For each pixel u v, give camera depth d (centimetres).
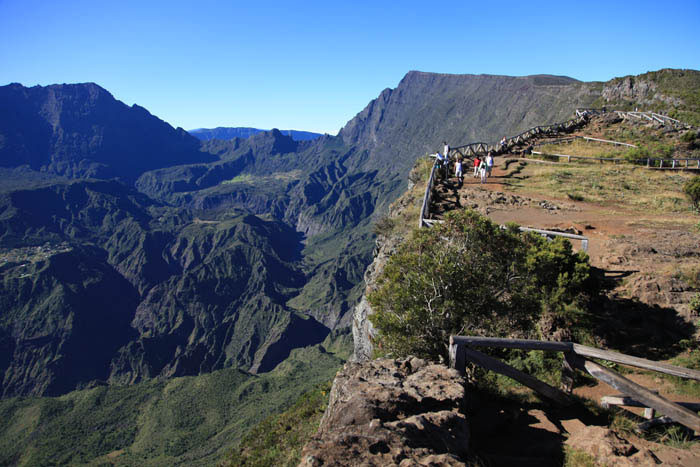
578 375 918
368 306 2139
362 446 407
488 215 2209
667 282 1202
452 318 923
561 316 1105
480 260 1000
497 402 759
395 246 2084
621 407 711
